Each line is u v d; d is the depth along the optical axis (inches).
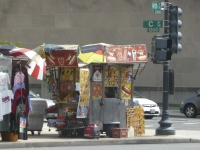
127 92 1261.1
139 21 2987.2
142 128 1284.4
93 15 3029.0
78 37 3036.4
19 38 3068.4
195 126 1754.4
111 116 1237.7
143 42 2984.7
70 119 1236.5
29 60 1189.7
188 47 2952.8
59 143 1144.8
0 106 1072.8
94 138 1203.2
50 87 1306.6
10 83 1131.9
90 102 1223.5
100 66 1230.3
